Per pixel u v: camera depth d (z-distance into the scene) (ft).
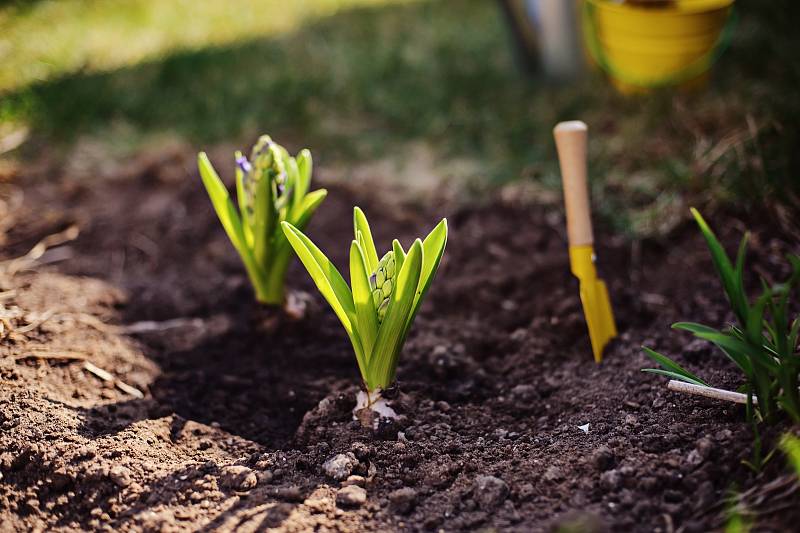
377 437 4.27
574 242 4.57
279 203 4.57
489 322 4.96
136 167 6.12
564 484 4.01
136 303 5.07
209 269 5.36
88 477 4.11
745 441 3.99
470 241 5.42
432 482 4.09
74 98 6.79
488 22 8.00
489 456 4.19
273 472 4.16
